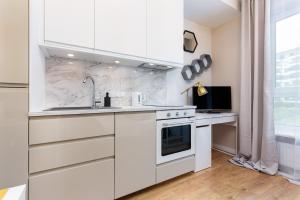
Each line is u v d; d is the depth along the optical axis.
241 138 2.62
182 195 1.68
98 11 1.59
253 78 2.48
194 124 2.15
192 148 2.11
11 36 1.10
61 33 1.41
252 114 2.48
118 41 1.71
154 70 2.58
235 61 2.93
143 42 1.89
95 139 1.40
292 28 2.08
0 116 1.08
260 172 2.20
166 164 1.87
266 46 2.21
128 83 2.29
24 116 1.13
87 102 1.96
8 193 0.58
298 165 1.99
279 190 1.77
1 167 1.08
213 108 2.86
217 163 2.51
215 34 3.28
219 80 3.19
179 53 2.23
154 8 1.99
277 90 2.22
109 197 1.47
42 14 1.35
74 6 1.47
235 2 2.70
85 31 1.52
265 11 2.24
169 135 1.91
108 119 1.46
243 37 2.62
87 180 1.36
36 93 1.33
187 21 2.99
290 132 2.10
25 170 1.13
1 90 1.08
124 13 1.75
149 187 1.83
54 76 1.76
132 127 1.60
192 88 2.89
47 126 1.19
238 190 1.77
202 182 1.94
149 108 1.71
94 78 2.01
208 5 2.62
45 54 1.63
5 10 1.09
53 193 1.22
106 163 1.45
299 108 2.00
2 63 1.08
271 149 2.20
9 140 1.10
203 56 3.13
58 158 1.24
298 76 2.01
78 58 1.88
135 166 1.62
